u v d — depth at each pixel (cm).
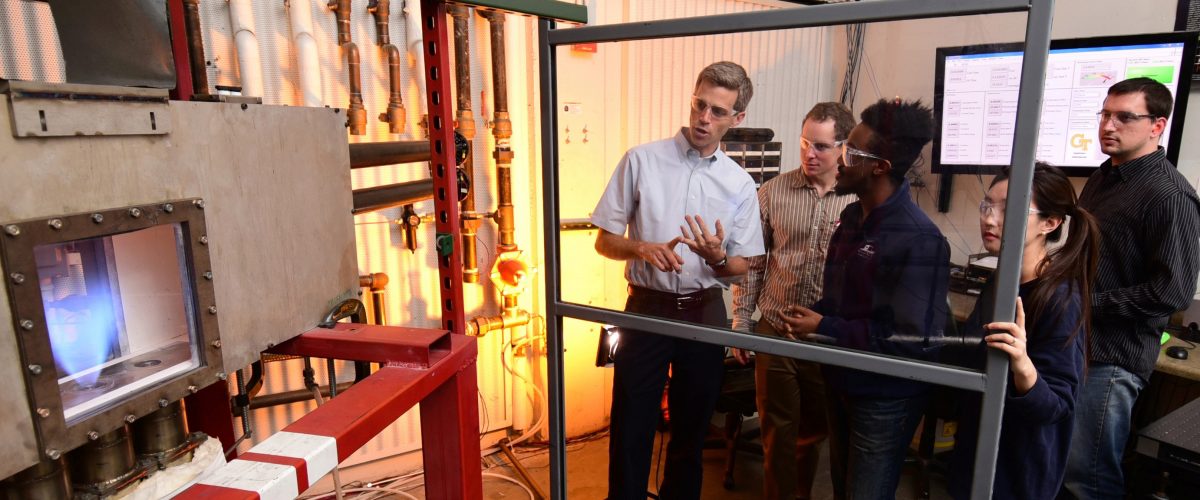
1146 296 159
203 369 68
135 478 66
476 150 199
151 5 68
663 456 162
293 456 65
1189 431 158
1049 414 113
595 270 147
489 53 193
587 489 196
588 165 140
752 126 123
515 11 118
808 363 136
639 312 144
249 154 74
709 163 129
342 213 94
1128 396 171
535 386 228
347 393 80
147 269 69
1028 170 97
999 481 129
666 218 136
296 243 84
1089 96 194
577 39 131
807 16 108
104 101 55
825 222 120
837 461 138
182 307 73
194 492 59
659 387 155
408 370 87
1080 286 121
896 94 107
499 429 226
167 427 69
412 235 188
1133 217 165
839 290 121
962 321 110
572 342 184
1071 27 209
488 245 208
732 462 161
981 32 97
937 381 112
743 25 114
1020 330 103
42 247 59
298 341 90
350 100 169
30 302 51
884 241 115
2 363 50
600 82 135
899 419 126
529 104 205
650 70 129
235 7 156
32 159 50
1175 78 183
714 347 147
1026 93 95
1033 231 122
